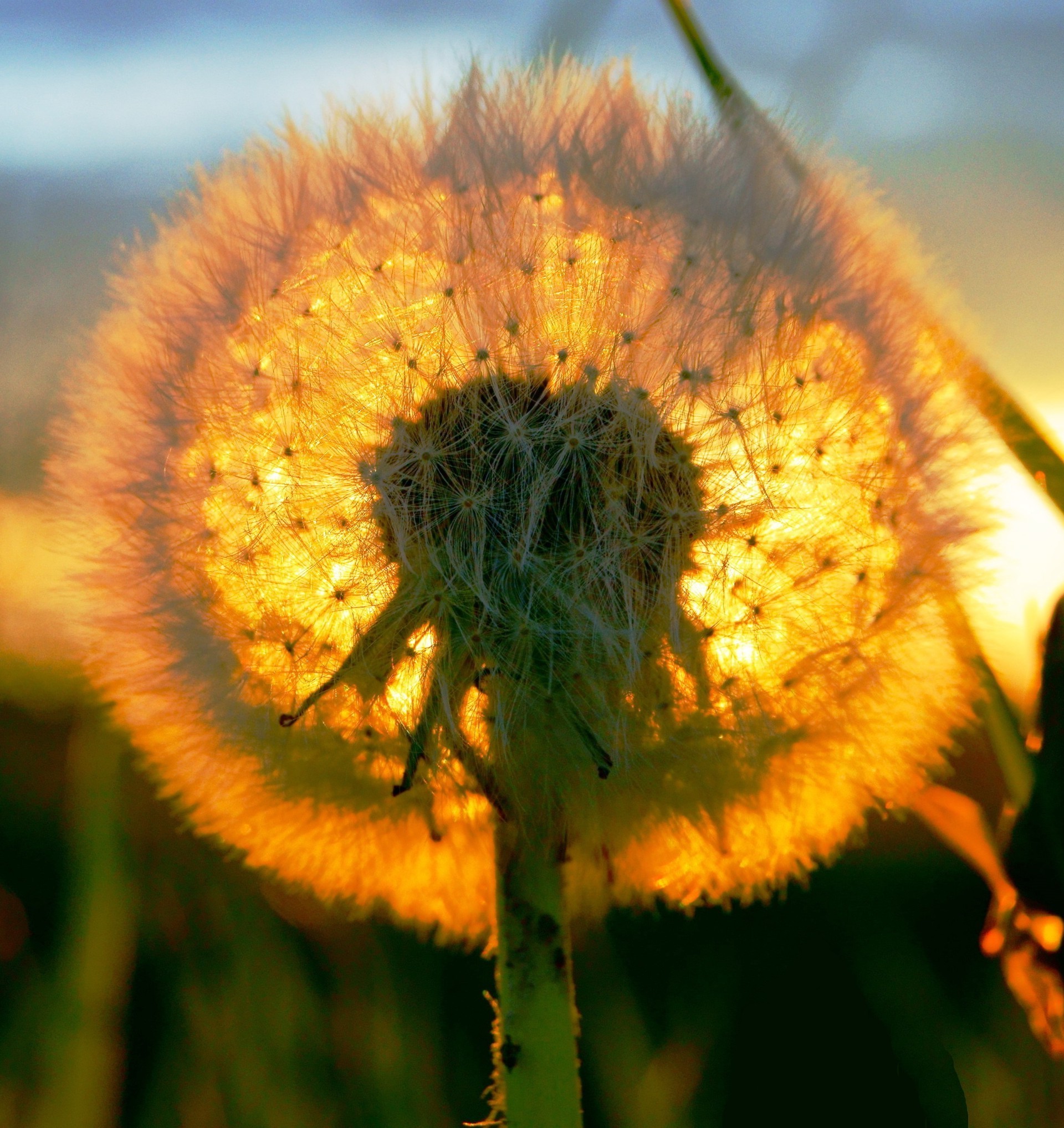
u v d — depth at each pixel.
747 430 0.17
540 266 0.17
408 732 0.17
